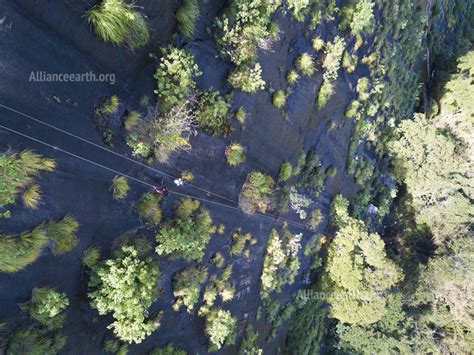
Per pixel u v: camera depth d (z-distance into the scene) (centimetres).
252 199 1476
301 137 1703
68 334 952
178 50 1066
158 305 1187
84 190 942
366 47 1886
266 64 1380
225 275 1440
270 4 1266
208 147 1254
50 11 794
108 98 969
